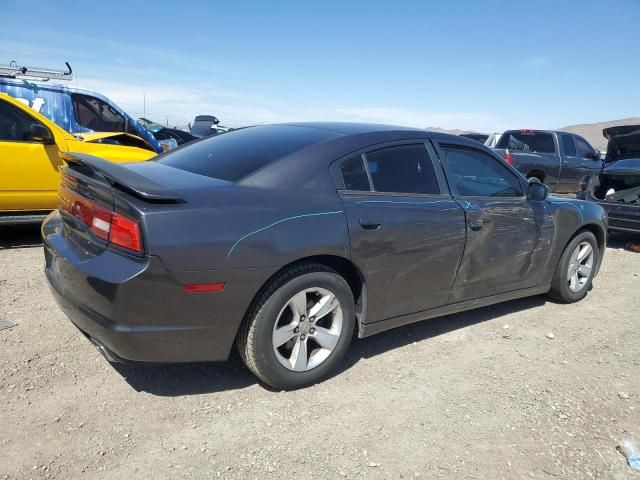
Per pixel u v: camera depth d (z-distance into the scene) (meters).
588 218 4.82
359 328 3.33
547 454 2.62
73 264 2.63
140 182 2.55
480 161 4.04
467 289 3.87
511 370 3.51
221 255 2.59
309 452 2.51
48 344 3.38
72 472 2.27
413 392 3.13
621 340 4.16
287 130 3.63
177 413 2.75
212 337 2.69
